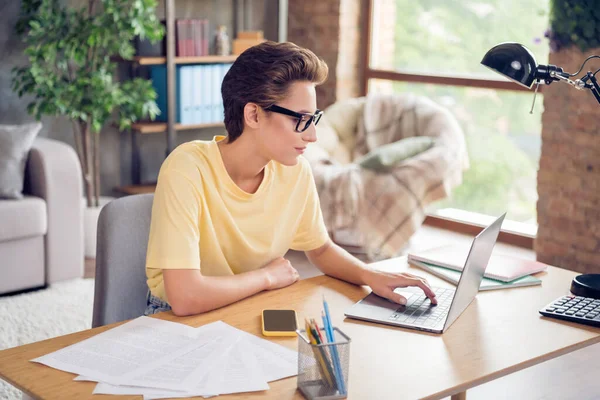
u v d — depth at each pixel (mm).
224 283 1702
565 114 4086
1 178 3664
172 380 1308
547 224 4270
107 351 1423
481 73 5039
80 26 4270
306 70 1673
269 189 1874
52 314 3430
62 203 3811
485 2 4953
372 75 5613
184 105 5012
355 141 4852
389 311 1690
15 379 1316
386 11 5496
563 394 2869
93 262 4336
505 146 4957
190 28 5012
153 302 1849
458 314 1672
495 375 1411
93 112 4277
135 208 1932
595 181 4016
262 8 5797
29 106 4281
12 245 3654
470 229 5172
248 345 1465
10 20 4562
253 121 1713
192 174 1734
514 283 1914
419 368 1410
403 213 4055
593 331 1635
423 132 4527
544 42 4699
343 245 4312
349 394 1291
